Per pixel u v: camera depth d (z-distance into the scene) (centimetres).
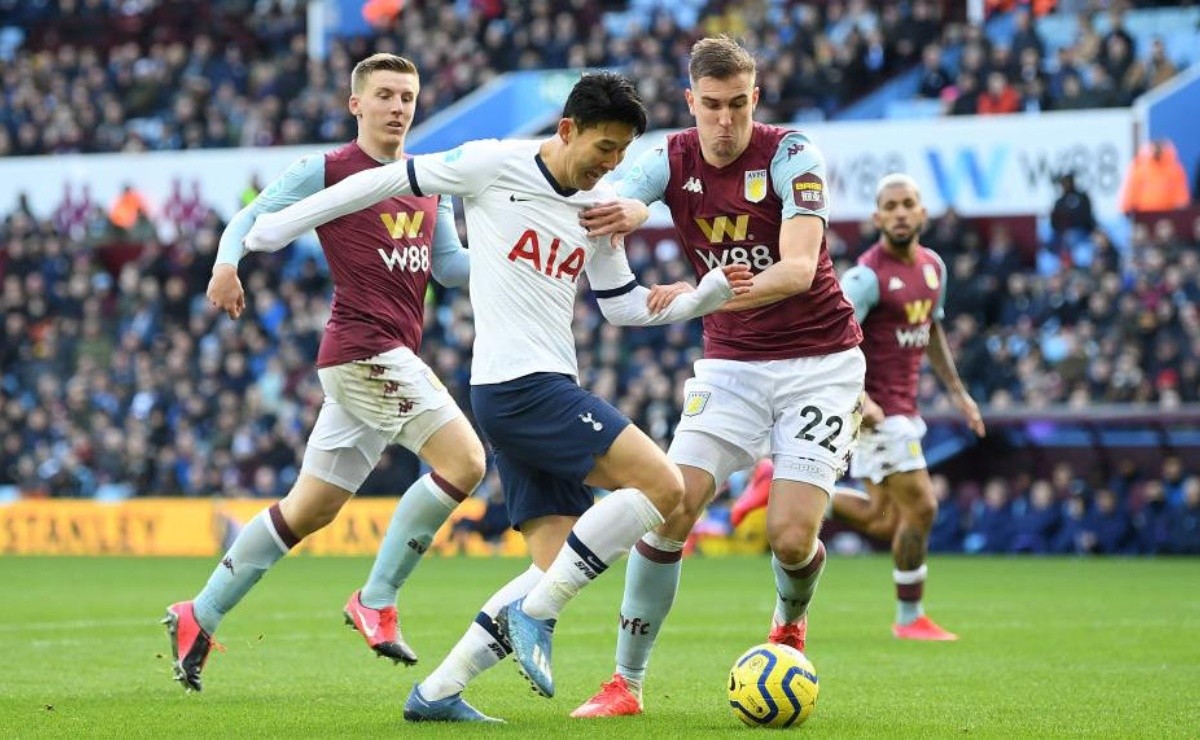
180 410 3609
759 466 1777
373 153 1148
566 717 984
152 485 3538
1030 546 2998
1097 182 3356
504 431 948
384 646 1101
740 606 1947
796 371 1062
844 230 3488
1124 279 3216
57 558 3150
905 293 1538
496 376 943
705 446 1053
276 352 3653
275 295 3788
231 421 3497
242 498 3391
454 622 1722
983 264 3281
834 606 1950
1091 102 3419
